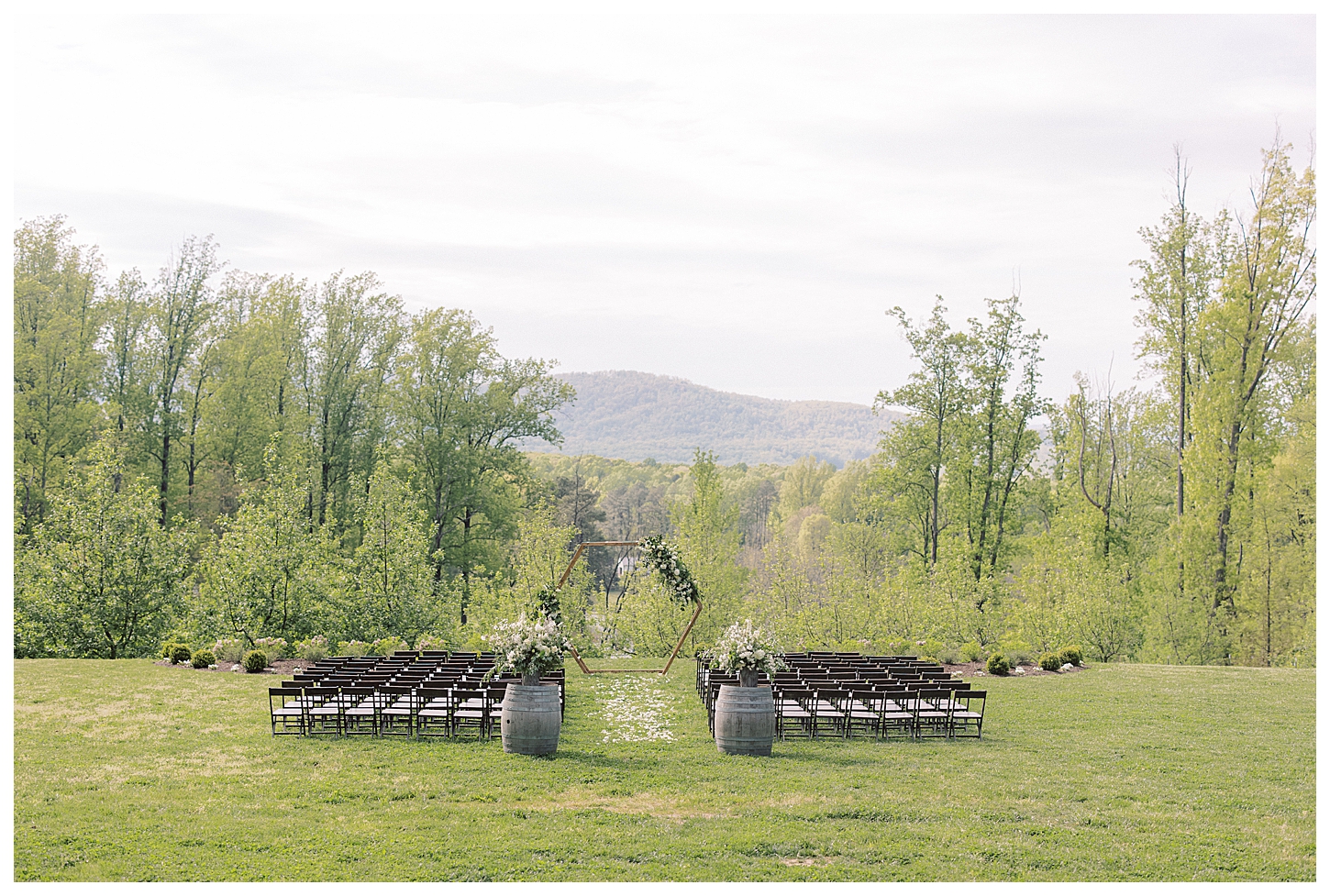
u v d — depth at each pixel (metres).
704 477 30.81
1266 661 28.42
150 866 6.98
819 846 7.75
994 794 9.45
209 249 35.31
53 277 34.00
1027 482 37.09
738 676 11.84
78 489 21.48
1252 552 28.88
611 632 31.12
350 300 39.44
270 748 10.92
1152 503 38.56
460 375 40.16
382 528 22.98
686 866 7.25
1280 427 32.31
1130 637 27.73
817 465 75.31
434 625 23.66
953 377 36.78
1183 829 8.38
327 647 19.56
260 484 34.03
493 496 40.50
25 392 31.84
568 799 9.06
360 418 39.69
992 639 24.75
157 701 13.73
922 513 37.84
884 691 12.68
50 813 8.16
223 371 36.69
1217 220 31.53
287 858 7.21
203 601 20.66
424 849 7.48
